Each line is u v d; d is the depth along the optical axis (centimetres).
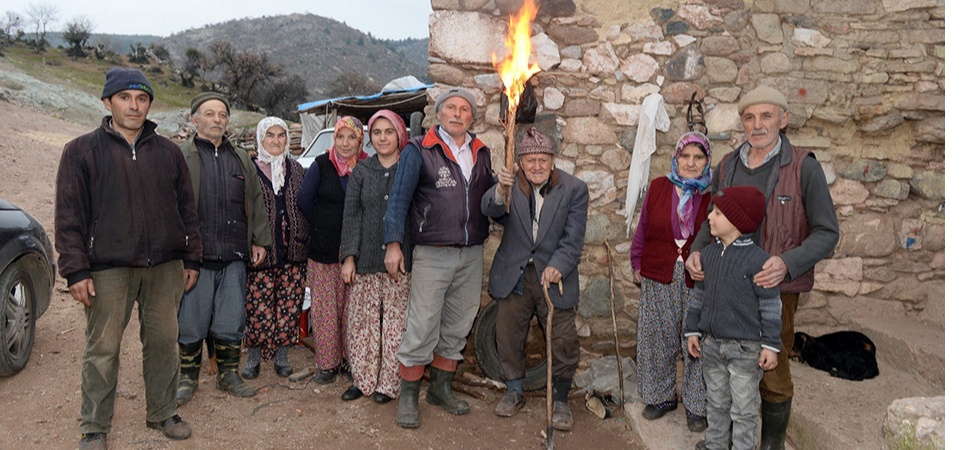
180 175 305
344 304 409
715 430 288
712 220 271
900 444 233
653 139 414
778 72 422
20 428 320
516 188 360
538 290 358
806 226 281
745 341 267
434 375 376
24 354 398
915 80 415
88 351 286
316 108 1482
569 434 349
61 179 266
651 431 340
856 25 420
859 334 382
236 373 388
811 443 305
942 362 340
